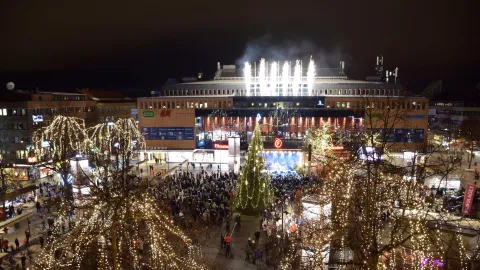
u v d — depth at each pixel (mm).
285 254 28406
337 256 22891
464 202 32875
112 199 21453
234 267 31500
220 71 129500
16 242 34219
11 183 53094
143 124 89750
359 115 82125
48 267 21016
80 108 94625
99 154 63312
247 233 39594
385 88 101188
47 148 66750
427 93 173750
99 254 21172
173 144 89312
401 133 79500
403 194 21781
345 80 118250
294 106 92625
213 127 92125
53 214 42188
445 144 89688
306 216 29531
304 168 65562
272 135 88438
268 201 44062
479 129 98250
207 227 39438
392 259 20250
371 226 17406
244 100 92625
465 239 23875
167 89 109812
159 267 24750
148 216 21406
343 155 41281
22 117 72125
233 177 61875
